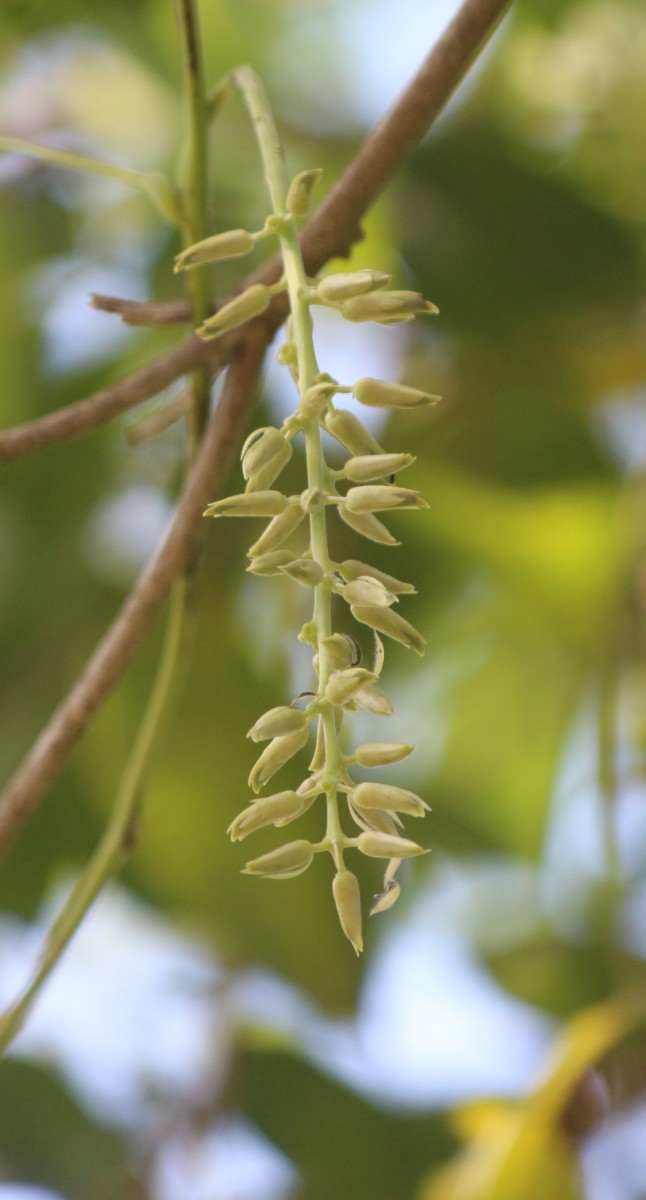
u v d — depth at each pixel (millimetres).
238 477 1089
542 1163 880
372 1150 1146
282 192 613
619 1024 899
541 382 1141
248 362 692
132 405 682
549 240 1102
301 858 588
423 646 591
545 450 1177
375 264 1135
